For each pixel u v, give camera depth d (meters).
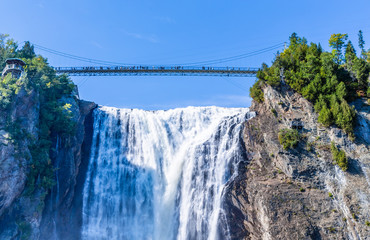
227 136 61.50
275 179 53.28
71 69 85.38
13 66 54.84
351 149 52.00
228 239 52.00
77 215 55.31
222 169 57.72
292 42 76.06
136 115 68.19
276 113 59.69
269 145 56.50
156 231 56.19
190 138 65.50
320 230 47.00
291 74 62.16
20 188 45.91
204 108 69.94
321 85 59.53
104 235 55.16
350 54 62.91
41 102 56.84
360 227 45.66
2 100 47.62
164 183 60.88
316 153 53.47
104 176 59.91
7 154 45.09
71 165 55.94
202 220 54.53
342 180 50.12
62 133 56.66
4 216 43.97
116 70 85.00
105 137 64.12
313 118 56.88
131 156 63.03
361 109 55.16
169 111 69.94
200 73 85.56
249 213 51.88
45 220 49.34
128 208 58.09
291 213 48.41
